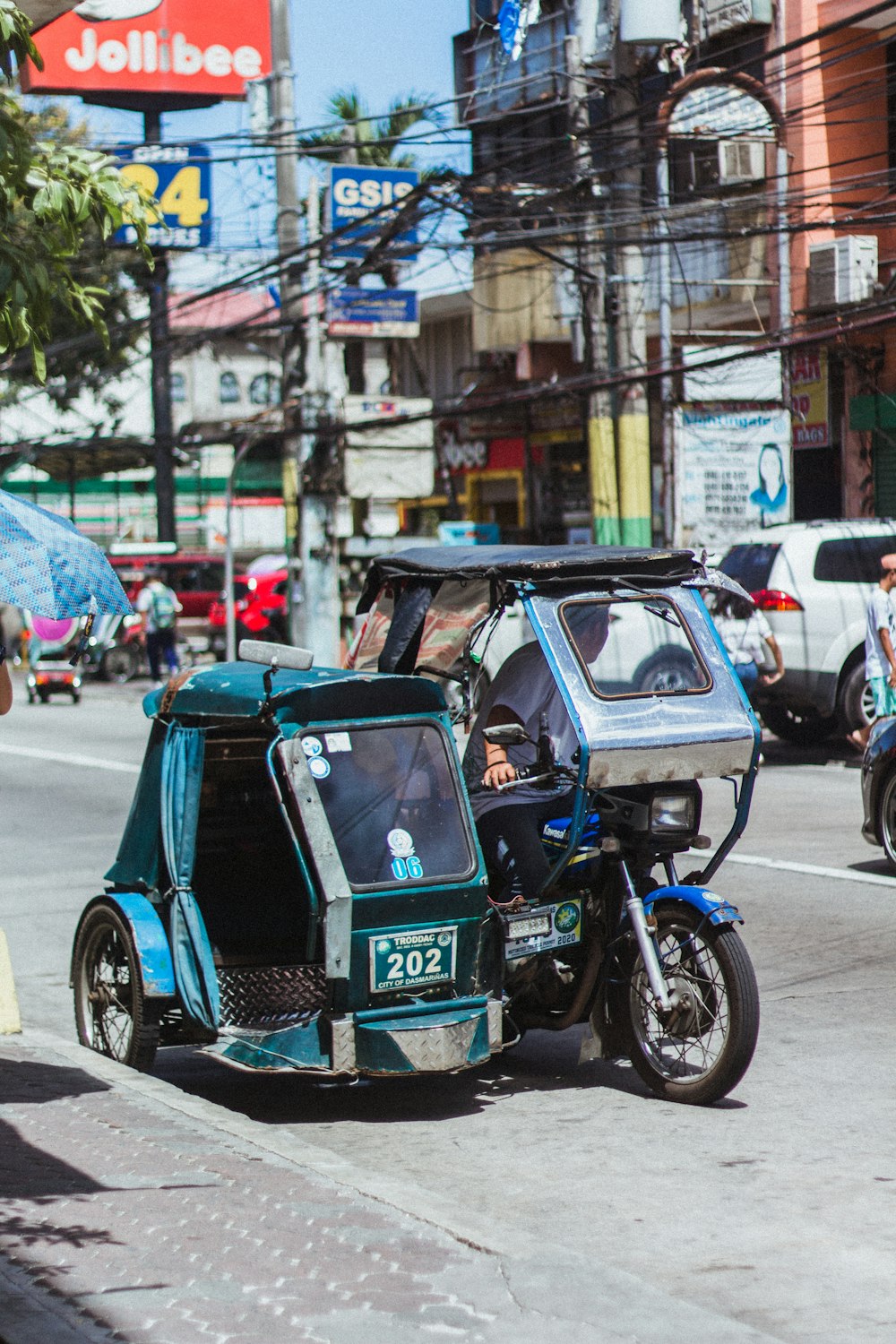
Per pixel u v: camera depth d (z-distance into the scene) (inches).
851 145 918.4
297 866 299.3
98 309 248.1
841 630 697.0
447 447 1510.8
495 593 271.3
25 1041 288.4
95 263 1191.6
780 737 752.3
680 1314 166.9
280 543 2068.2
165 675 1417.3
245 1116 244.1
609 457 826.8
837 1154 234.1
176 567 1497.3
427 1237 187.3
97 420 1902.1
